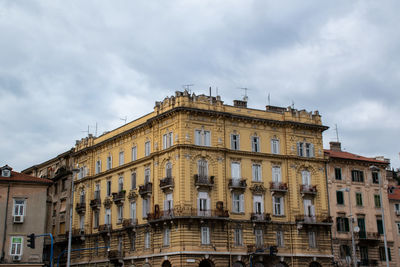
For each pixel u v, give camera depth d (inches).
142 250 2758.4
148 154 2871.6
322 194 2945.4
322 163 3002.0
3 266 2349.9
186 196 2536.9
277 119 2930.6
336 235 2947.8
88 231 3240.7
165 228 2598.4
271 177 2824.8
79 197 3425.2
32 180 2516.0
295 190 2849.4
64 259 3457.2
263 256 2655.0
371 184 3193.9
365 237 3034.0
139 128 2940.5
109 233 3041.3
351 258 2935.5
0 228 2406.5
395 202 3272.6
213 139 2694.4
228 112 2760.8
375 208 3159.5
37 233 2461.9
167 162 2689.5
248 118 2805.1
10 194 2465.6
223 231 2586.1
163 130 2758.4
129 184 2982.3
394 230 3193.9
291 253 2736.2
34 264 2410.2
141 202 2834.6
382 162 3265.3
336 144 3472.0
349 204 2824.8
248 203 2706.7
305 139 2982.3
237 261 2600.9
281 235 2755.9
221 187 2637.8
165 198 2647.6
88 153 3405.5
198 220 2508.6
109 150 3233.3
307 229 2817.4
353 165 3164.4
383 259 3088.1
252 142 2817.4
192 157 2608.3
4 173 2507.4
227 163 2709.2
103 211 3171.8
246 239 2650.1
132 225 2817.4
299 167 2906.0
